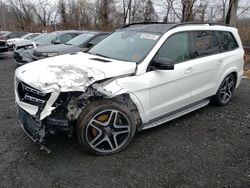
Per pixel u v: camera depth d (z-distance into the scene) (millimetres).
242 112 5320
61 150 3705
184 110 4664
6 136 4133
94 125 3438
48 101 3109
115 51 4359
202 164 3451
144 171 3285
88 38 9445
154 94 3943
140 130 4016
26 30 52312
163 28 4355
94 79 3311
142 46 4121
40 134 3205
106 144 3639
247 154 3725
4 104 5711
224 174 3252
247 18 18703
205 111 5328
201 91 4801
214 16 20906
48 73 3316
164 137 4164
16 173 3209
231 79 5629
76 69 3469
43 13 52156
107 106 3439
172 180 3125
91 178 3141
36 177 3145
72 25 45719
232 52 5457
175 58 4258
